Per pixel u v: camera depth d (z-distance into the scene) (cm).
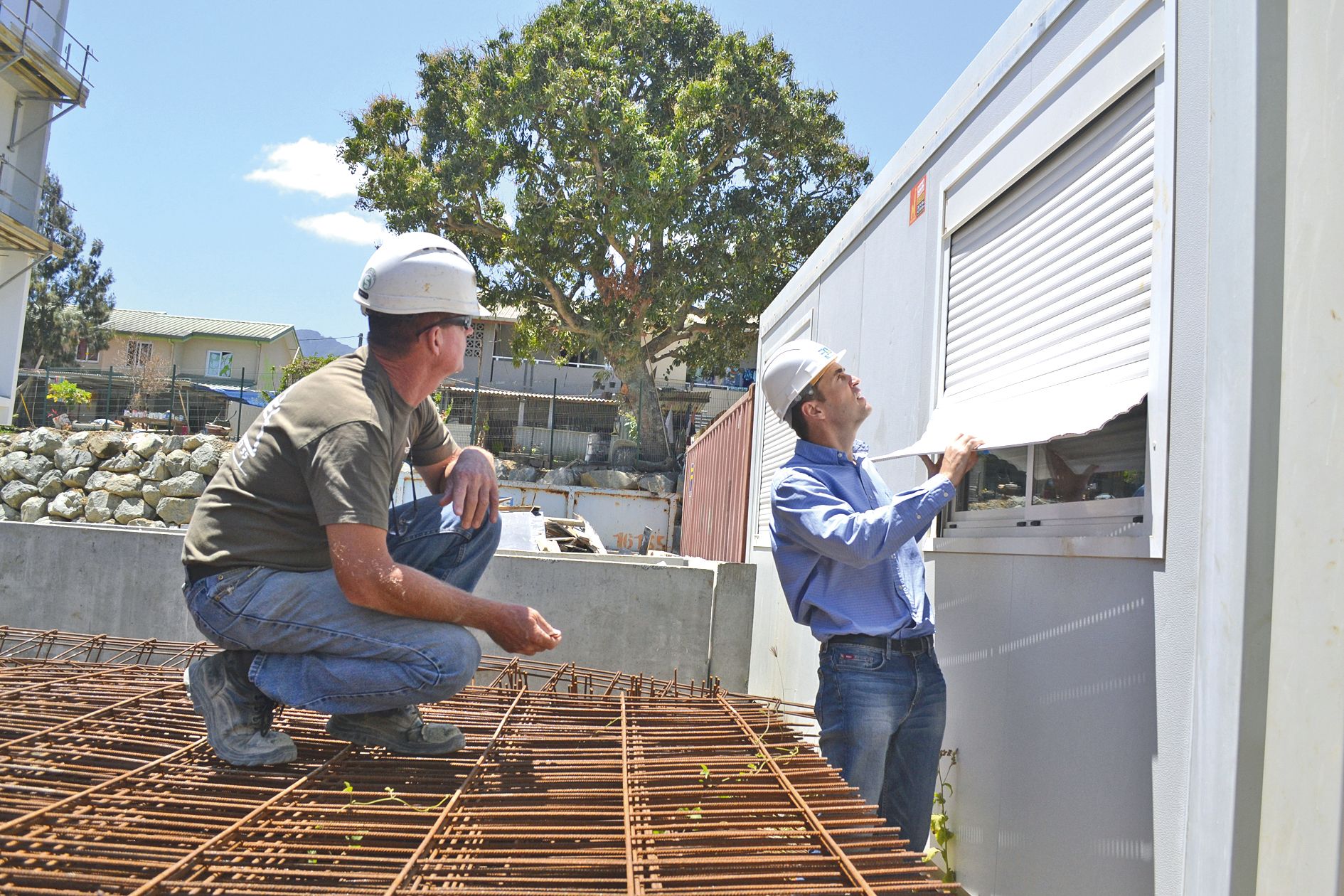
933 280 414
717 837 187
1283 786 185
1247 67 207
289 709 280
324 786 219
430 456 287
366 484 224
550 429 2825
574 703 321
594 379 3328
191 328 4475
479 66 2664
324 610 229
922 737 294
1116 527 262
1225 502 205
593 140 2556
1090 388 280
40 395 2828
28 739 233
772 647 652
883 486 326
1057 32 316
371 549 222
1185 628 222
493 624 236
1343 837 171
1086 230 293
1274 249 200
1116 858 242
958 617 362
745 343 2798
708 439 1309
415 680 229
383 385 242
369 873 167
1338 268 183
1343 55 185
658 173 2466
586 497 2112
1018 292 337
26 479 1264
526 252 2547
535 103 2478
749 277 2622
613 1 2848
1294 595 187
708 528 1218
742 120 2717
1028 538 307
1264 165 202
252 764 226
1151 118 260
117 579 609
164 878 160
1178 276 238
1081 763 264
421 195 2525
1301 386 190
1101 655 259
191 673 236
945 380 397
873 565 292
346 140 2695
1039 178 327
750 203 2703
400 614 227
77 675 322
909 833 294
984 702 330
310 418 230
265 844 179
